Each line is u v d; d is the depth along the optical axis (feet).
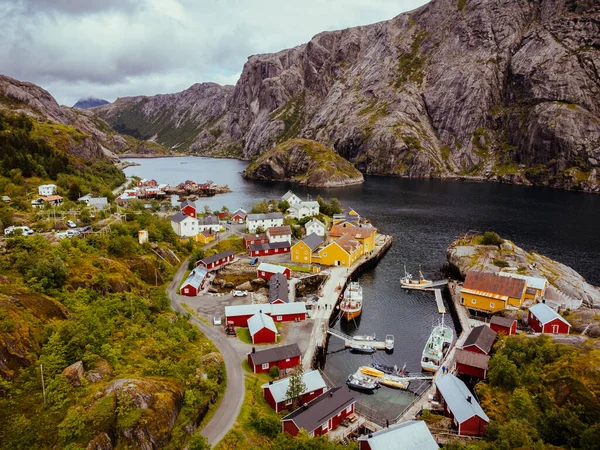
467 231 508.94
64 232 300.40
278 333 241.35
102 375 150.10
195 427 148.87
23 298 171.32
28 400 132.57
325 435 154.40
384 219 577.84
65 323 164.96
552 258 405.39
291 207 557.33
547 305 260.62
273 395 171.22
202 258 346.54
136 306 214.07
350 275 348.18
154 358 177.47
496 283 282.36
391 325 273.95
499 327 238.27
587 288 296.92
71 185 495.82
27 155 558.97
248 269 350.43
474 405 167.43
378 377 212.02
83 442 121.90
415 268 383.86
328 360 231.71
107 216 379.55
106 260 252.42
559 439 148.66
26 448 119.65
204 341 219.20
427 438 149.18
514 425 146.10
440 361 224.12
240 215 502.79
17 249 216.33
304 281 331.77
